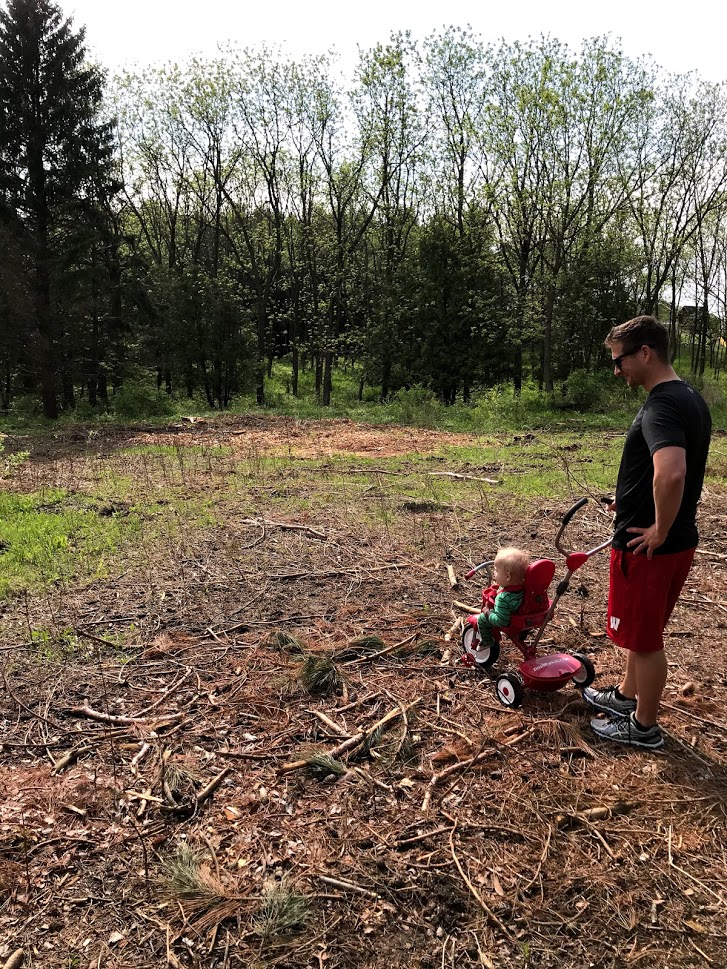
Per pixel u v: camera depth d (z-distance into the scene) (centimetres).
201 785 295
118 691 372
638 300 2630
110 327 2233
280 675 387
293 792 291
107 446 1301
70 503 793
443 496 827
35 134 1942
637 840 265
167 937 222
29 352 1983
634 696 339
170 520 713
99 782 299
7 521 704
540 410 1917
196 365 2392
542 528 684
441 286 2236
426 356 2250
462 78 2305
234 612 474
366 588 520
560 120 2084
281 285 3069
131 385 2377
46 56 1955
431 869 249
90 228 2025
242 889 241
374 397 2986
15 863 252
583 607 484
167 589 516
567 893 239
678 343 3575
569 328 2330
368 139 2433
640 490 295
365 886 241
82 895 239
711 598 498
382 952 216
